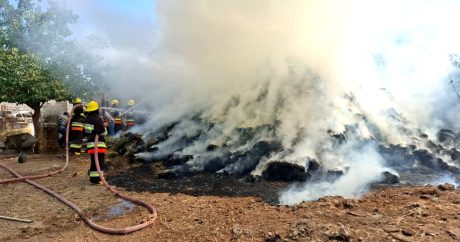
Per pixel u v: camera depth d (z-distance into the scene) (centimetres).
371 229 393
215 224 465
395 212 451
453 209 443
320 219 436
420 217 422
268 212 498
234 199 598
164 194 648
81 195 659
